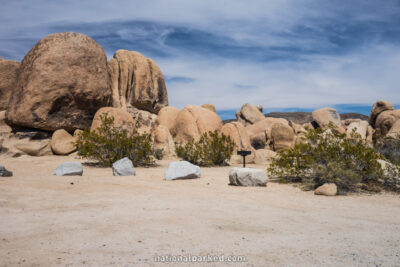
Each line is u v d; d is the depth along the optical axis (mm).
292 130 23375
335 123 27703
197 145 15664
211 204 5543
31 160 15461
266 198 6543
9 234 3643
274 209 5238
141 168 13211
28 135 18609
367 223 4320
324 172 7715
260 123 29547
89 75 20469
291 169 8930
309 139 9492
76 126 20016
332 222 4336
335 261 2754
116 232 3666
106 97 21484
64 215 4598
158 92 30641
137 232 3656
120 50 29578
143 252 2971
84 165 14031
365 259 2811
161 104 30891
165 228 3840
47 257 2863
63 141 18781
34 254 2949
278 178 9773
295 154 9227
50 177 9250
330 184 7211
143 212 4777
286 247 3135
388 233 3766
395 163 8703
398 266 2641
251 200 6242
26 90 18875
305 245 3211
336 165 7766
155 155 17938
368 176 8172
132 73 29109
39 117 18656
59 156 18078
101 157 14016
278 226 4031
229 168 14070
